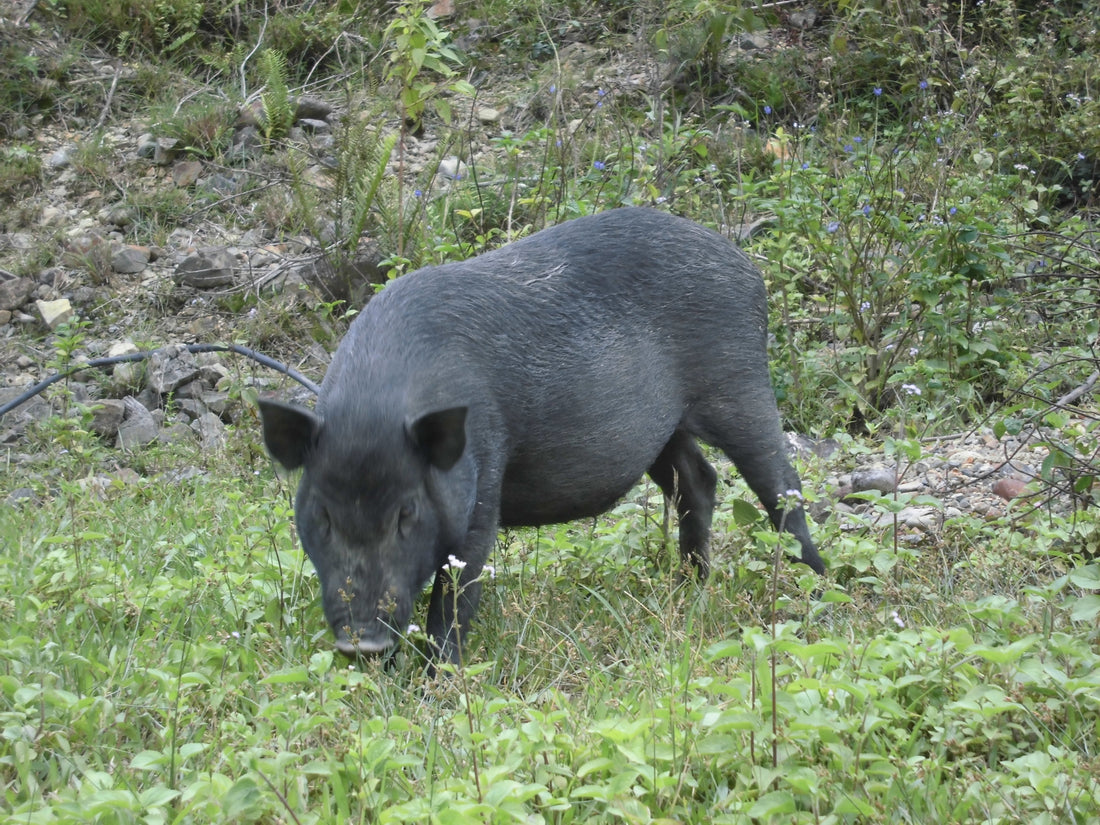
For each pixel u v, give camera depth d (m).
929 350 15.38
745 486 12.30
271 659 8.90
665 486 11.20
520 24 25.00
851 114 21.47
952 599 9.43
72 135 22.86
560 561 10.80
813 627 9.11
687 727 6.95
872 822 6.41
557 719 7.07
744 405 10.42
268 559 10.32
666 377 10.08
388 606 7.98
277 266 19.44
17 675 8.12
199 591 9.69
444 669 7.92
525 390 9.14
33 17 24.81
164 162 22.08
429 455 8.11
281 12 25.36
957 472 12.94
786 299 15.77
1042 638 7.91
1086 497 10.60
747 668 8.13
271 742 7.21
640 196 16.89
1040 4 22.69
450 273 9.27
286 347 18.06
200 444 15.52
